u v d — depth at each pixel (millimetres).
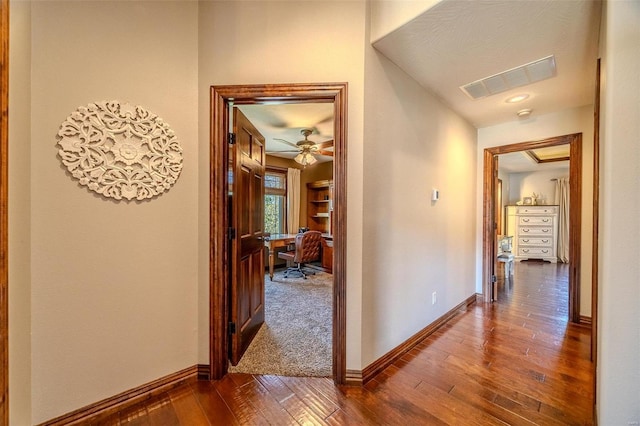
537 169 6680
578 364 1971
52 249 1379
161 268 1699
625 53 1048
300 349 2236
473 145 3414
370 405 1568
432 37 1736
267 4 1770
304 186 6281
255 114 3285
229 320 1980
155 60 1650
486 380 1793
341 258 1762
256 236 2545
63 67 1393
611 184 1079
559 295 3721
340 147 1749
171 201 1724
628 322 1051
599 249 1327
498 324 2717
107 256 1530
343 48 1754
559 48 1848
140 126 1601
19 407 1271
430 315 2551
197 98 1798
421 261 2428
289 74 1758
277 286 4285
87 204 1470
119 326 1570
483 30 1680
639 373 1031
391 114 2029
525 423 1421
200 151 1806
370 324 1853
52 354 1387
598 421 1235
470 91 2496
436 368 1942
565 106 2811
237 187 2000
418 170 2373
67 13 1403
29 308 1318
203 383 1780
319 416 1484
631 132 1039
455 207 3004
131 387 1602
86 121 1450
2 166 1107
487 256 3449
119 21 1542
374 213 1876
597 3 1446
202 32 1797
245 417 1481
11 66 1195
